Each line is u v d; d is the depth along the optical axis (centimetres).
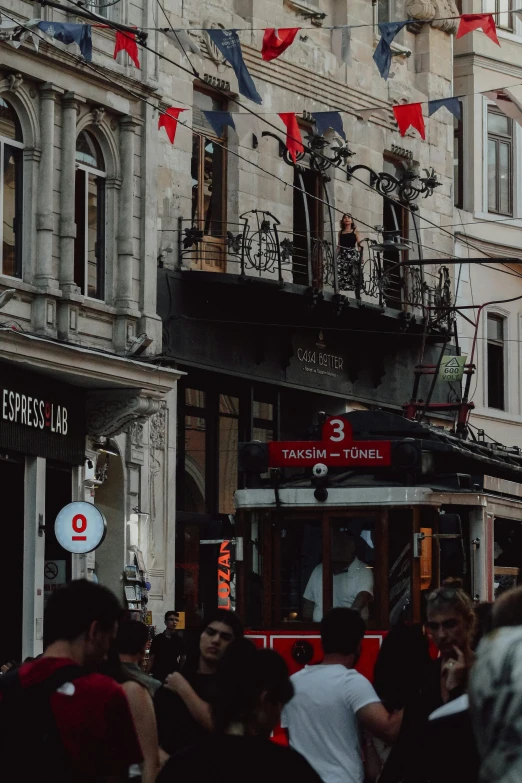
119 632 955
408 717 867
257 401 3177
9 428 2289
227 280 2903
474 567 1723
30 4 2358
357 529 1673
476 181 3891
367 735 1000
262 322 3083
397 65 3641
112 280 2559
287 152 3225
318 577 1675
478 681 486
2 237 2331
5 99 2344
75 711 667
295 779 591
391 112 3581
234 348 3022
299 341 3197
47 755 666
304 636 1659
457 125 3925
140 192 2616
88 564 2561
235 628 973
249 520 1717
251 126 2580
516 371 3922
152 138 2634
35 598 2370
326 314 3183
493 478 1803
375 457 1709
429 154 3712
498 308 3903
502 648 484
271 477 1727
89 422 2544
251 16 3173
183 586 2942
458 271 3750
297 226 3300
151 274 2630
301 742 930
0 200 2323
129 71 2562
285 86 3259
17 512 2380
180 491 2958
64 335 2405
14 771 669
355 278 3234
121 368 2445
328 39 3409
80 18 2447
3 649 2366
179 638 1502
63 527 2125
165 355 2841
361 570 1664
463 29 2097
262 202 3191
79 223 2494
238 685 636
